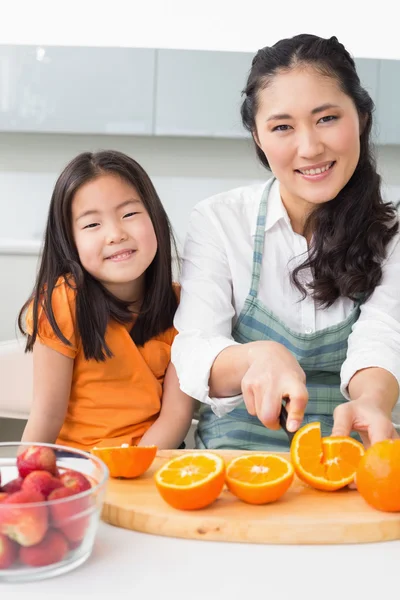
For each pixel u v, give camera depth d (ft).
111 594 2.42
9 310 7.00
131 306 5.04
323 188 4.44
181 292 4.98
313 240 4.93
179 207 13.12
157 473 3.08
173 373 5.02
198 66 11.73
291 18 11.34
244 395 3.61
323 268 4.81
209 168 13.08
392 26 11.23
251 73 4.59
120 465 3.26
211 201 5.23
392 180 12.76
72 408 5.00
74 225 4.83
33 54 11.64
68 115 11.87
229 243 5.03
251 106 4.58
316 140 4.31
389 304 4.71
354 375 4.25
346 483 3.19
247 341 4.99
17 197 13.08
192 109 11.89
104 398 4.95
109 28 11.55
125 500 3.05
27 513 2.44
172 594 2.43
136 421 4.96
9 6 11.34
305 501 3.09
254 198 5.24
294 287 4.97
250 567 2.64
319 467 3.23
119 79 11.76
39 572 2.50
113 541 2.83
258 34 11.55
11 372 5.46
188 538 2.87
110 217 4.72
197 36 11.59
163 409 5.00
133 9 11.42
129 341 4.94
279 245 5.01
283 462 3.17
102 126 11.93
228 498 3.11
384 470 2.93
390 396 4.04
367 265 4.79
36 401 4.87
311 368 4.92
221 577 2.56
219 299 4.87
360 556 2.76
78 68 11.72
